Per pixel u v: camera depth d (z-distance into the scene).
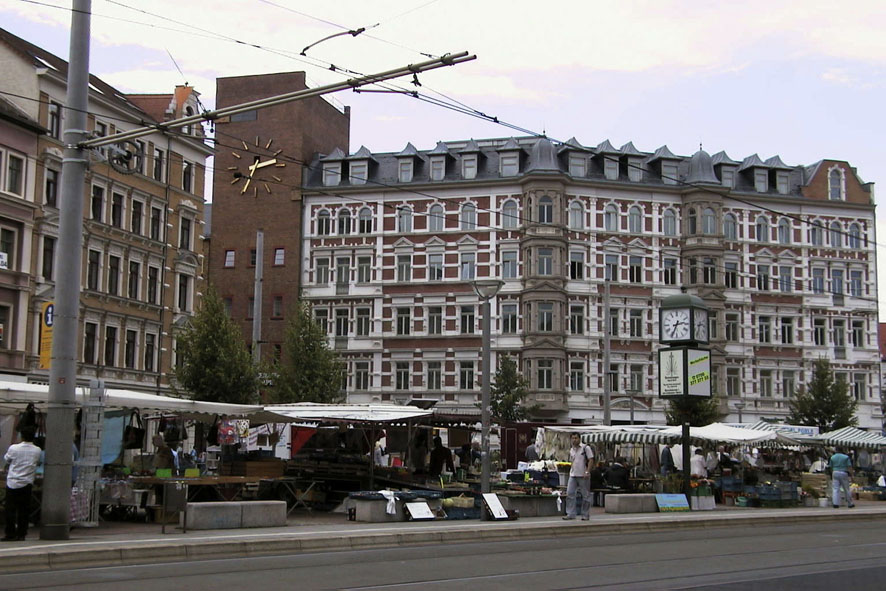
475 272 61.91
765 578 14.67
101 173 43.59
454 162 64.56
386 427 30.17
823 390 59.66
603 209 62.66
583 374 60.78
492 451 43.00
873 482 44.41
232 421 34.78
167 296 48.19
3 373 37.78
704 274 63.22
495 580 13.92
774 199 65.56
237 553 17.09
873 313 66.88
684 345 30.12
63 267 17.81
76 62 18.22
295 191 64.88
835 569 16.03
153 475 23.42
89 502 19.48
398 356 62.03
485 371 24.06
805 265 65.75
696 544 20.17
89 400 19.78
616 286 62.03
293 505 25.34
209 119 17.64
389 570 14.91
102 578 13.50
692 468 34.38
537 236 60.41
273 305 64.38
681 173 65.19
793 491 33.50
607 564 16.17
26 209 39.31
